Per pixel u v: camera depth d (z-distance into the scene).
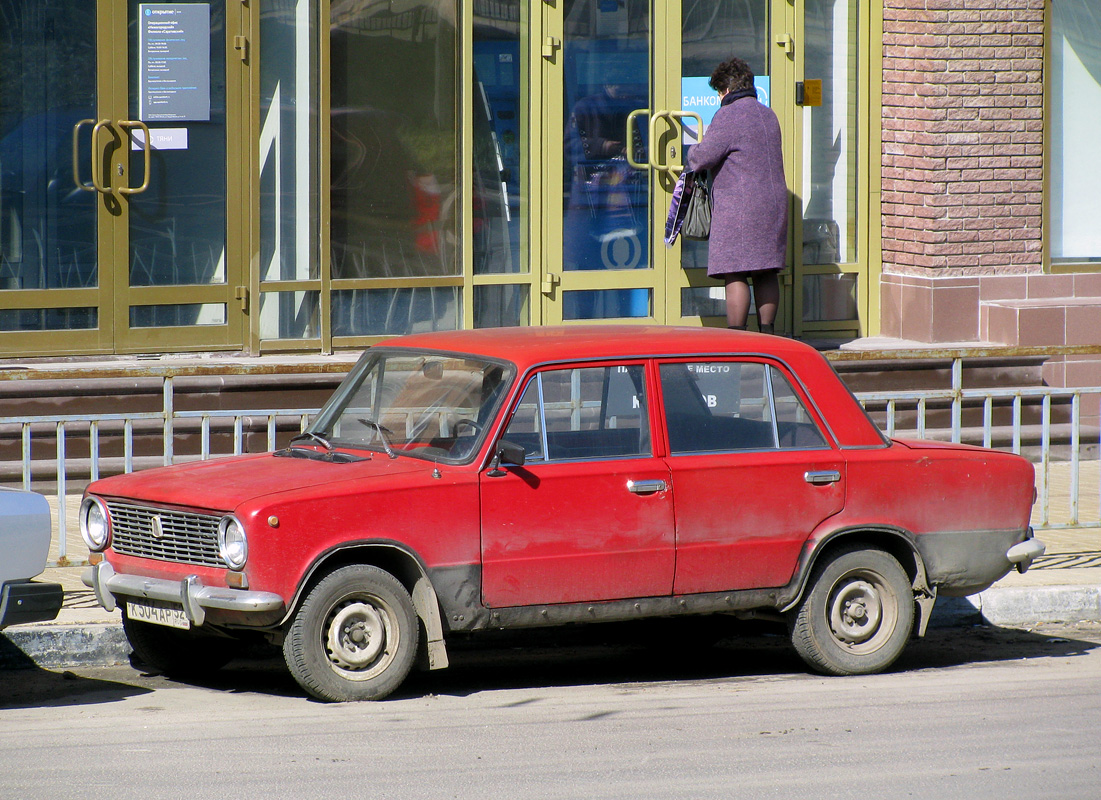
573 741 15.59
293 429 29.39
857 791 13.95
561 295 33.25
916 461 19.02
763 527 18.25
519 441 17.48
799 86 34.03
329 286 31.56
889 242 34.94
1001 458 19.59
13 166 29.84
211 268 31.08
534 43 32.53
